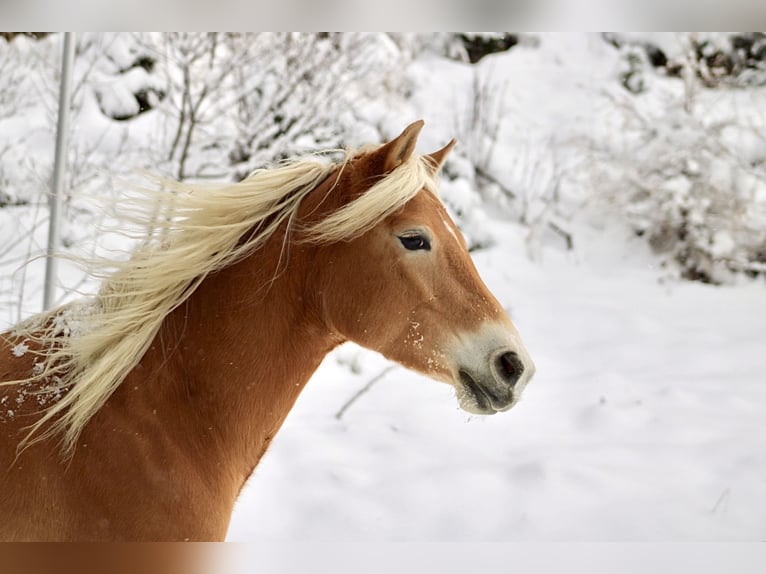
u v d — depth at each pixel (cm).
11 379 234
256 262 247
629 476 468
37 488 220
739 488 459
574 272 855
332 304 246
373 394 585
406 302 244
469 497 440
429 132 929
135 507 225
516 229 903
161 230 247
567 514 426
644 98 1035
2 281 584
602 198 916
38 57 797
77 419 223
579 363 656
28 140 743
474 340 241
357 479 455
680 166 902
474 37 1099
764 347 698
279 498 432
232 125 797
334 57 842
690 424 544
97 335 234
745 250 875
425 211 246
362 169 249
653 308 782
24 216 661
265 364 247
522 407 569
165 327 244
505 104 1024
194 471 238
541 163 969
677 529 412
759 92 1022
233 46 798
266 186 249
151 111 802
